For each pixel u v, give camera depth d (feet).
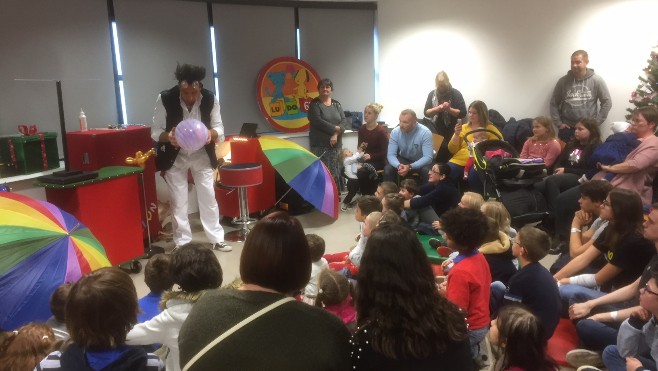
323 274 7.73
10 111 15.16
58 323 6.99
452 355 4.08
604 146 14.15
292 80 21.58
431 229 14.28
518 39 20.40
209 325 3.73
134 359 4.66
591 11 18.81
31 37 15.30
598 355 8.36
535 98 20.48
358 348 4.12
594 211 11.05
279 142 14.12
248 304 3.77
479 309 7.33
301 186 13.48
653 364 6.92
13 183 13.24
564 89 19.07
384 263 4.15
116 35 17.22
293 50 21.76
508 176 14.32
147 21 17.84
